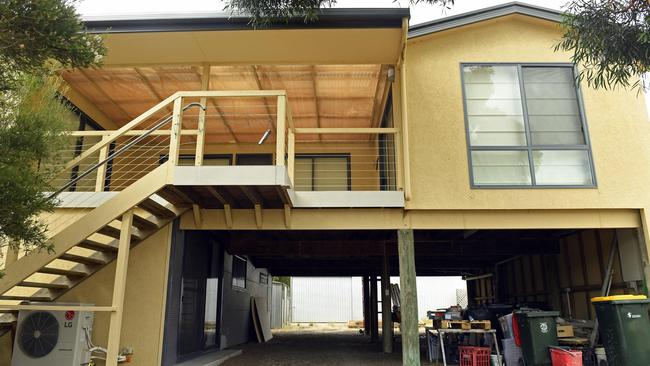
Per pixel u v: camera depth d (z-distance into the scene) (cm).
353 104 933
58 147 427
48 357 537
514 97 727
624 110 722
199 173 561
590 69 618
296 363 809
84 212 654
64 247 534
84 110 880
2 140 347
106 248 622
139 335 644
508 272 1248
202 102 614
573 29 507
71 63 339
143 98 885
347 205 675
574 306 905
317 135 1076
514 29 754
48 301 620
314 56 708
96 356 616
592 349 697
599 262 812
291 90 866
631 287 720
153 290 658
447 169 689
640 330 609
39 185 369
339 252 961
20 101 379
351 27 634
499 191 684
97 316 648
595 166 699
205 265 829
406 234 683
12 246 423
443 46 739
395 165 750
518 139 711
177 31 643
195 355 766
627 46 479
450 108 712
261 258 1295
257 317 1280
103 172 679
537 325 676
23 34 297
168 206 665
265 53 699
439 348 852
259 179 559
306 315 2677
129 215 560
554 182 696
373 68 787
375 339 1252
